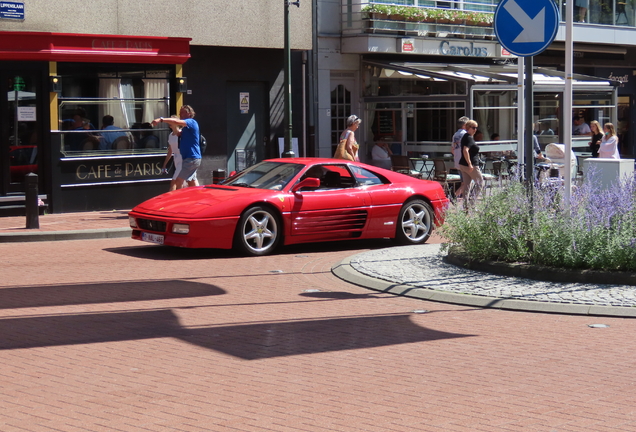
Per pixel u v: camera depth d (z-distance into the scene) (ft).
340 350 23.12
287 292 31.65
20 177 56.85
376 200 43.37
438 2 82.99
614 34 99.50
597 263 31.40
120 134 60.95
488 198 36.32
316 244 45.14
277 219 40.88
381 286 32.12
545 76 85.97
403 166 71.26
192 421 17.10
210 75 67.77
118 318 27.02
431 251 40.06
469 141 53.31
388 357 22.36
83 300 29.71
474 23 83.92
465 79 72.69
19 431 16.48
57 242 45.34
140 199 62.08
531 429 16.52
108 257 39.83
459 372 20.83
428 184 45.83
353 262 37.09
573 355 22.36
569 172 35.09
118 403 18.31
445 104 75.00
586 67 102.47
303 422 17.03
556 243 32.71
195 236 38.86
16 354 22.54
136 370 21.03
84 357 22.27
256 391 19.25
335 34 77.30
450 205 38.29
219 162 68.74
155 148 63.05
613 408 17.83
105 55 58.08
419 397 18.76
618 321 26.45
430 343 23.90
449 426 16.74
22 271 35.58
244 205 39.88
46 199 57.26
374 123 80.38
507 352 22.76
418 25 79.46
